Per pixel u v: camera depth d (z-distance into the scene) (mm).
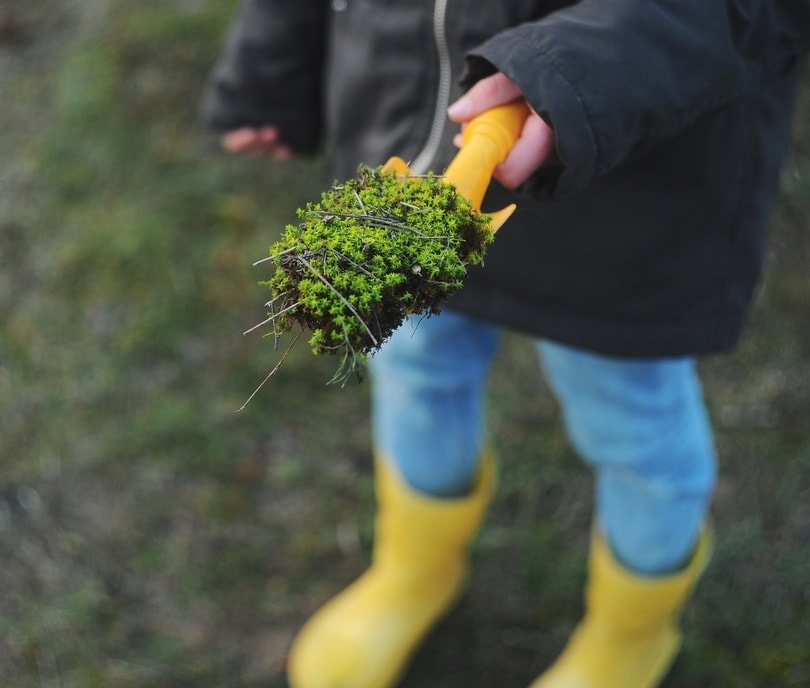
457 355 1268
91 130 2242
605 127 802
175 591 1638
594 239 1039
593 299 1081
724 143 993
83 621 1587
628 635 1441
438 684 1559
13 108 2297
